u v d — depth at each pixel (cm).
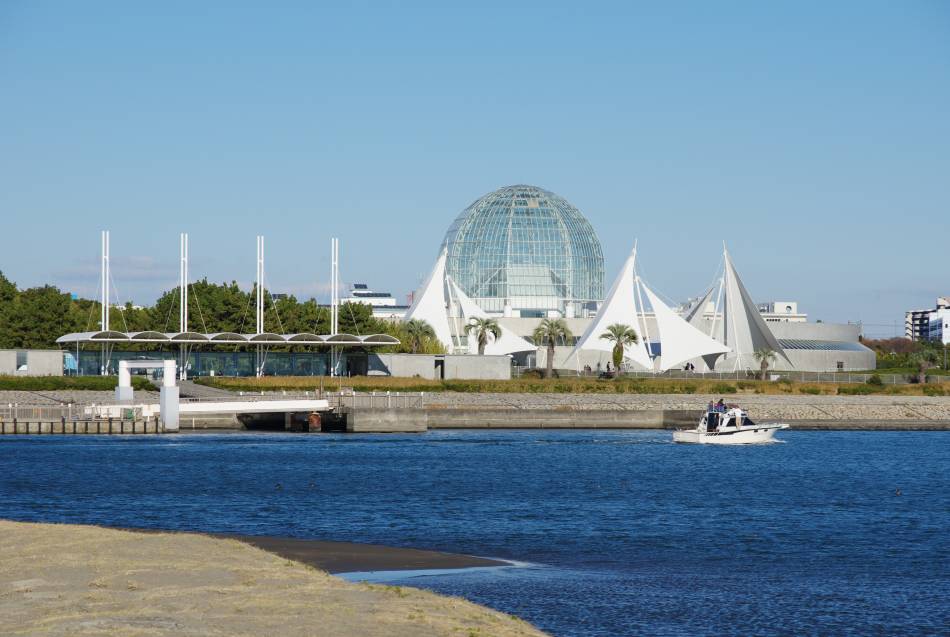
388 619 3475
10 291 19962
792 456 11150
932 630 4034
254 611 3531
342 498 7269
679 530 6150
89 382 15088
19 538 4841
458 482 8269
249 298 19862
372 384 16000
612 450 11519
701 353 19488
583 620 4062
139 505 6875
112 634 3225
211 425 13725
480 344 19588
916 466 10162
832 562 5250
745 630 3991
